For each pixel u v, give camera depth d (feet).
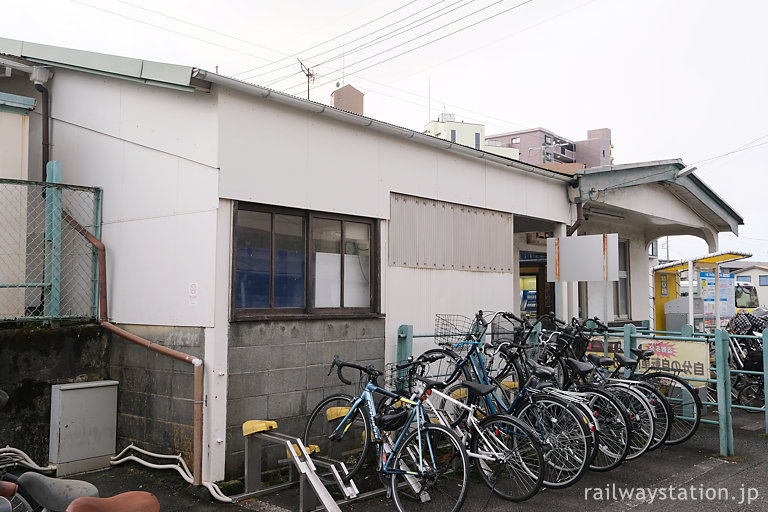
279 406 17.53
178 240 17.28
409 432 15.17
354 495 15.01
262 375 17.15
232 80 16.30
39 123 21.59
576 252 24.99
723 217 39.60
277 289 18.11
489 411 17.40
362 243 20.74
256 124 17.34
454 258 23.95
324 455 18.40
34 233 20.77
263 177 17.43
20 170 19.99
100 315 19.04
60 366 18.16
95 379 18.93
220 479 15.99
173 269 17.37
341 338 19.45
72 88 20.74
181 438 16.74
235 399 16.48
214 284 16.21
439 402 18.08
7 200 19.56
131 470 17.78
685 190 35.86
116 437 18.69
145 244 18.30
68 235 20.36
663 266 37.70
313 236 19.13
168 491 15.96
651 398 20.08
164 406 17.31
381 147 21.11
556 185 29.55
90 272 19.76
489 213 25.77
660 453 19.85
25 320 18.06
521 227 33.04
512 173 26.94
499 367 20.54
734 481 16.90
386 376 20.75
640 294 44.73
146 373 17.94
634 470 18.04
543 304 39.29
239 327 16.67
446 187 23.63
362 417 16.58
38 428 17.60
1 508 9.96
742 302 64.34
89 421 18.02
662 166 32.48
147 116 18.39
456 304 23.89
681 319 34.73
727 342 19.92
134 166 18.75
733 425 23.71
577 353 21.59
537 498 15.62
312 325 18.60
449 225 23.82
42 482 10.32
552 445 16.29
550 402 16.55
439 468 15.11
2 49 20.66
